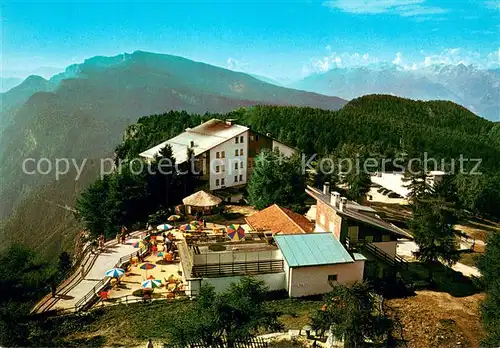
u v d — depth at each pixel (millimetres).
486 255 36844
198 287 33812
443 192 59625
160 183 66062
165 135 122625
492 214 73438
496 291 28203
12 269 34750
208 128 84062
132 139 132875
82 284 36812
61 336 27922
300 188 61031
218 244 38125
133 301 33531
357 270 36125
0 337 26109
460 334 28703
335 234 39969
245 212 62438
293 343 25688
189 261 36219
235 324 23266
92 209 59812
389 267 39219
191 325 23469
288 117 153375
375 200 78250
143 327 28750
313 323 25422
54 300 33469
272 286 35500
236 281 34281
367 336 24641
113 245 47312
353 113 172375
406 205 73938
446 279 41969
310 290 35094
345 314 24094
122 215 58812
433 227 43938
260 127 152250
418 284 39750
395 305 33531
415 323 30219
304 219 49688
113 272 35375
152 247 44375
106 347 26188
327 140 129125
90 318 30609
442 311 32531
